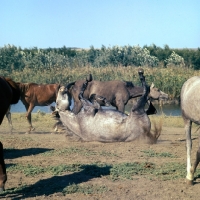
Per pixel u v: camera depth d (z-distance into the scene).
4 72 35.28
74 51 57.09
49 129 15.56
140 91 14.71
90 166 8.60
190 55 48.53
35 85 15.91
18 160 9.38
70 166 8.63
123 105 14.55
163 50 52.94
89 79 11.88
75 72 31.95
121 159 9.51
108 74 30.95
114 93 14.48
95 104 11.50
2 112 7.03
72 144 11.13
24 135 13.65
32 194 7.02
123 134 11.14
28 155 9.91
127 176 8.00
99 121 11.25
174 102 27.42
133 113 11.09
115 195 7.03
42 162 9.19
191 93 7.57
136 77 29.67
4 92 7.01
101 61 41.81
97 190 7.23
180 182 7.75
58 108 11.65
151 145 11.11
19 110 24.36
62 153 10.03
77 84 14.48
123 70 31.80
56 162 9.19
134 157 9.70
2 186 6.95
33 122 17.69
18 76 32.34
